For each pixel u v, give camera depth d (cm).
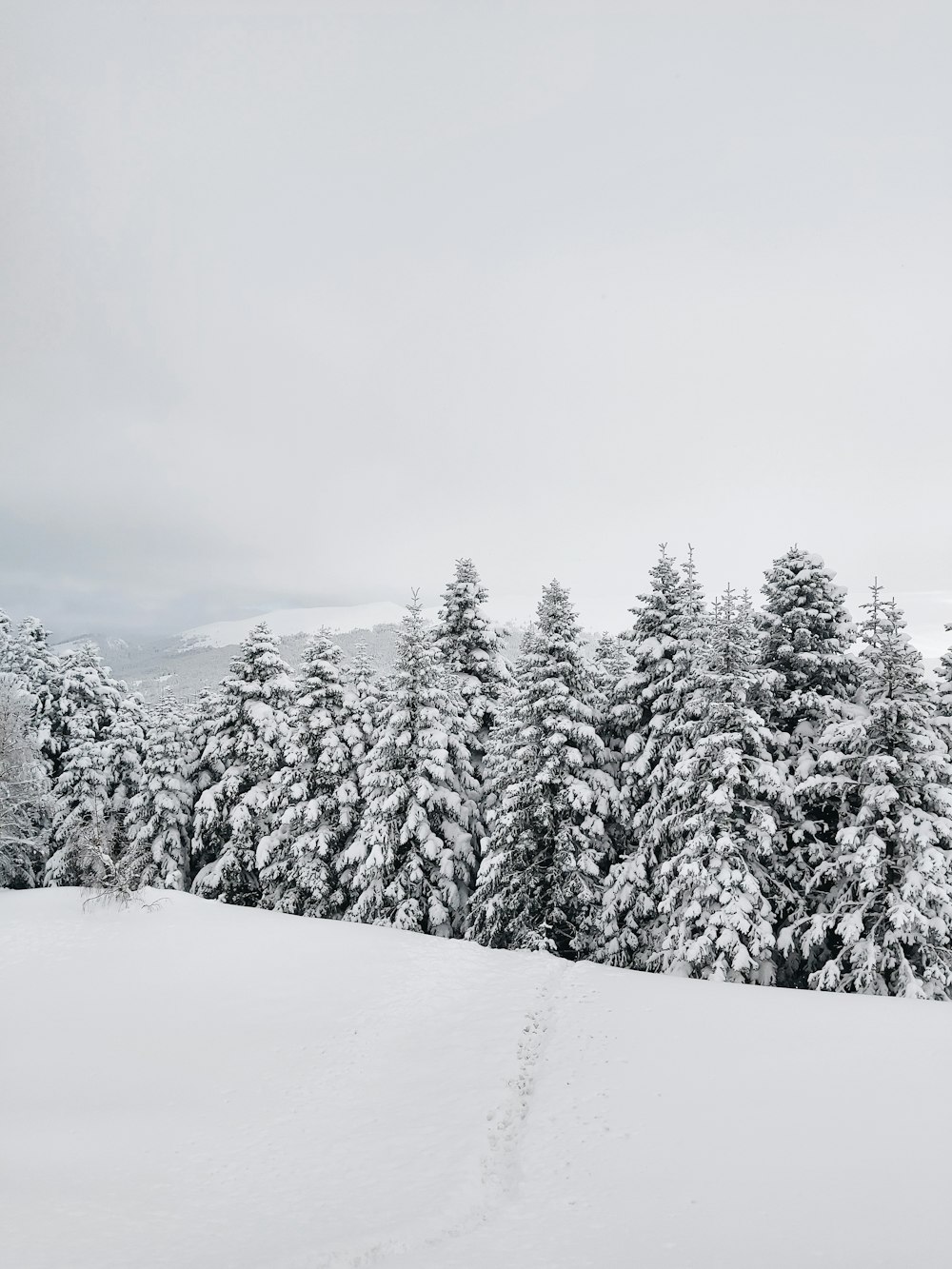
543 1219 1012
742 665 2230
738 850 2111
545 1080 1441
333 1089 1545
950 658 2439
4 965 2212
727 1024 1602
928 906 1914
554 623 2658
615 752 2719
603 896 2469
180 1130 1420
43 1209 1127
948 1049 1387
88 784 3978
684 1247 919
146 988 2086
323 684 3256
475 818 2847
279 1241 1005
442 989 1984
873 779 1986
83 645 4416
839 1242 900
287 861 3197
